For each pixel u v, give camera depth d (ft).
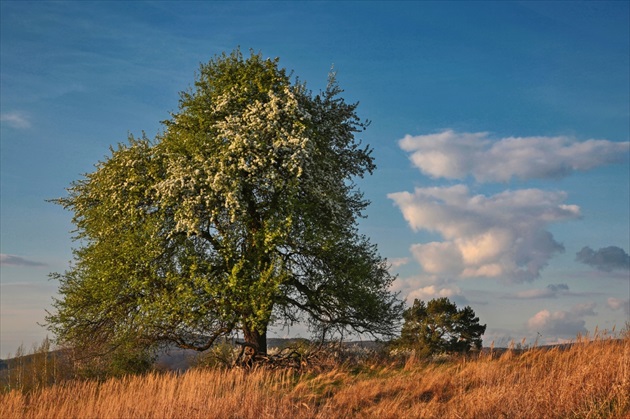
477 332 124.26
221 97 80.84
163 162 81.25
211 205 77.66
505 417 43.32
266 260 79.15
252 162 77.61
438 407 48.21
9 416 55.88
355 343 88.07
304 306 84.84
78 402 59.36
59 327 80.48
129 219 79.92
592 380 46.96
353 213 90.63
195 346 83.92
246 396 53.06
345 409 50.85
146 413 51.47
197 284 73.36
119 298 78.89
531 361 60.80
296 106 78.43
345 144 88.48
